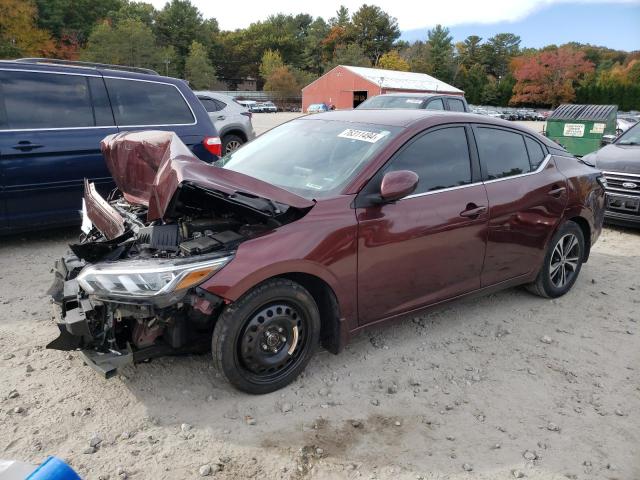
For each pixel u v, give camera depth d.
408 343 4.11
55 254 5.89
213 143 7.05
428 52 108.81
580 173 5.07
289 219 3.28
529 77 84.75
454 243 3.95
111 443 2.88
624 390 3.61
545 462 2.89
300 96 87.50
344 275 3.39
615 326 4.58
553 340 4.27
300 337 3.40
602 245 7.12
